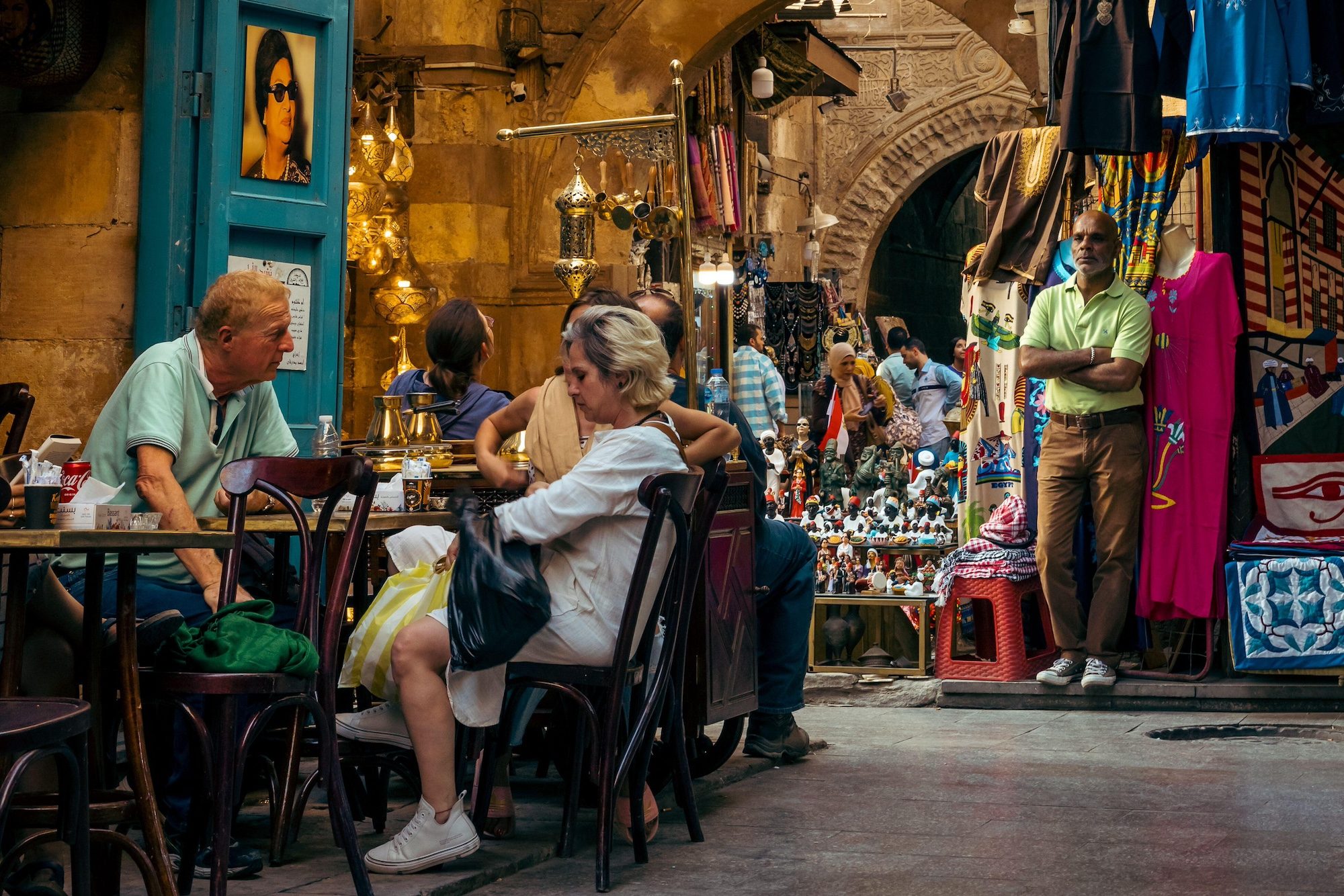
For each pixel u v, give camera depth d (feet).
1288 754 19.20
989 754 19.24
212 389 14.57
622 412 13.14
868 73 67.36
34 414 22.07
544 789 16.85
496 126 33.58
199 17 20.58
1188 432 23.08
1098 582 23.31
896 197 67.46
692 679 16.26
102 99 21.83
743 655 17.13
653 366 13.14
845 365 36.04
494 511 12.64
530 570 12.44
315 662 11.57
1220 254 23.32
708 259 39.22
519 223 33.73
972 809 15.65
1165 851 13.65
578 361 13.07
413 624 12.77
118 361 21.72
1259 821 14.94
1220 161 23.54
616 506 12.66
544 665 12.89
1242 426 23.81
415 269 31.35
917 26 66.85
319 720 11.68
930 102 66.80
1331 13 22.50
